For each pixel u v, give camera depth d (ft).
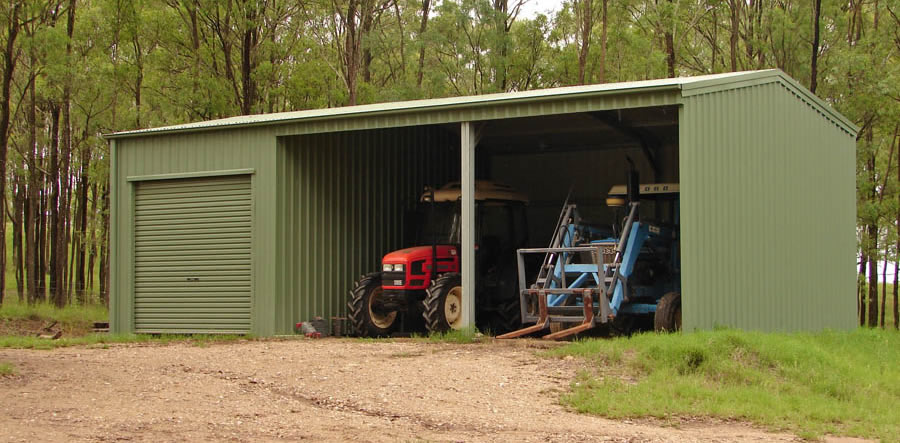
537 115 42.52
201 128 51.31
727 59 104.17
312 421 24.34
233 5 94.22
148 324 53.26
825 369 33.37
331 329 51.26
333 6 102.73
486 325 51.90
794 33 87.25
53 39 79.00
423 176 61.16
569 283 45.09
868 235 90.17
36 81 95.50
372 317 49.24
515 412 25.95
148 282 53.47
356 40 105.60
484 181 53.01
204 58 94.53
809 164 50.80
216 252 51.37
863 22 93.25
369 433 22.94
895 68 82.53
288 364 34.12
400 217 58.49
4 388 28.27
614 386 29.40
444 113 44.86
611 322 46.06
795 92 49.16
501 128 56.29
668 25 94.63
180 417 24.45
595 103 41.01
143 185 53.98
